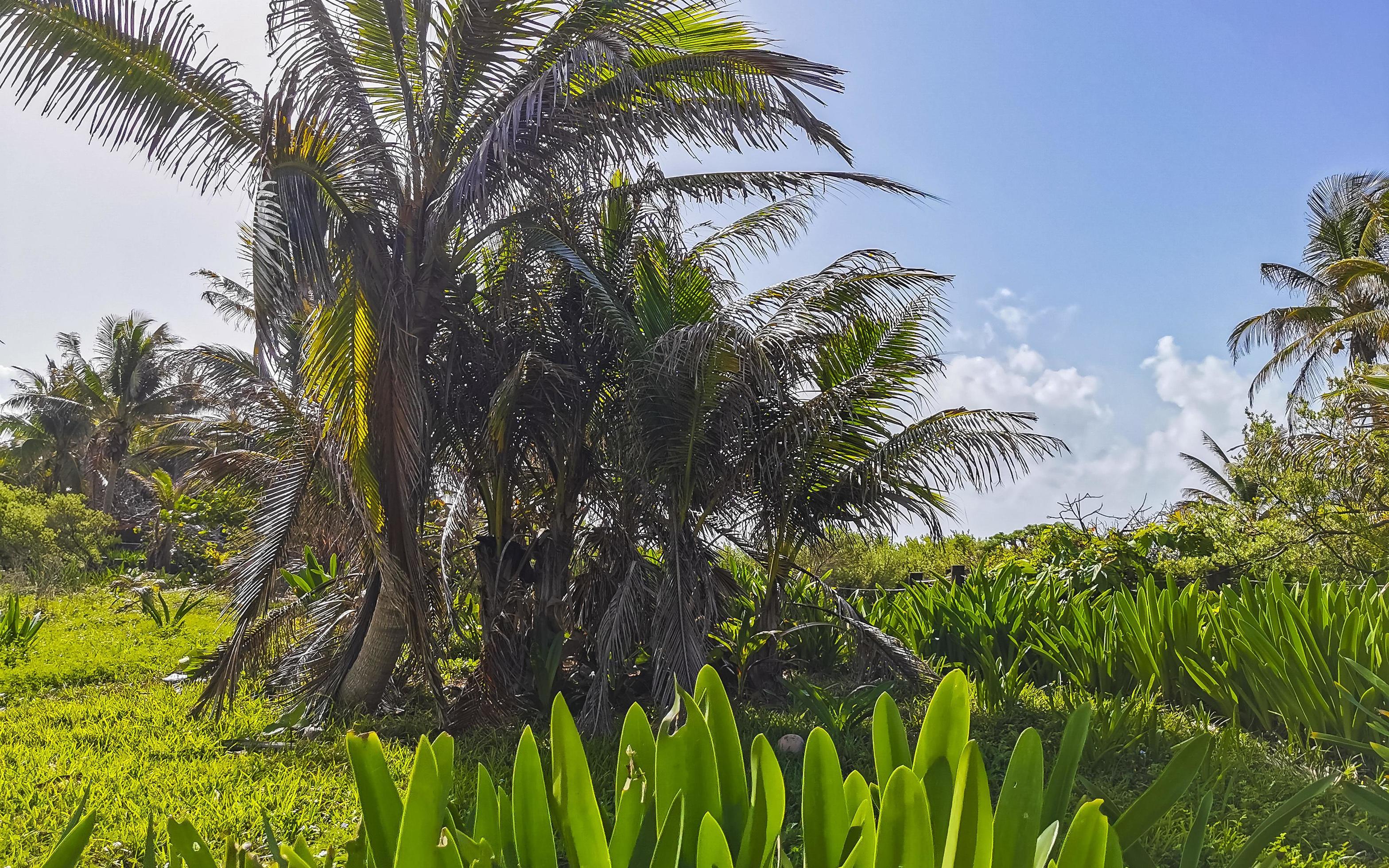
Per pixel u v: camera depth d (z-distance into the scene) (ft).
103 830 13.21
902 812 3.66
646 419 19.89
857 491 22.15
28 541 61.77
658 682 19.42
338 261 18.79
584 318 22.58
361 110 20.54
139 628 37.27
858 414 22.17
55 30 17.42
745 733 18.58
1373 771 14.71
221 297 47.03
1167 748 16.30
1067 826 10.80
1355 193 71.31
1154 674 20.25
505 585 22.36
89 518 73.15
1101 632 23.43
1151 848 11.56
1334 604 18.06
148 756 17.84
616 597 20.39
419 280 20.27
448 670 26.32
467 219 20.57
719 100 20.20
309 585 28.25
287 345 22.84
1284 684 16.33
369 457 19.33
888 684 23.22
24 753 17.62
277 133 17.44
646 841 4.27
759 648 23.54
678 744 4.45
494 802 4.67
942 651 25.98
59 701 23.71
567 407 21.80
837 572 42.04
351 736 4.48
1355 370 37.65
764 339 19.20
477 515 25.07
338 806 14.42
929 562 47.06
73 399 115.24
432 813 3.90
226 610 21.72
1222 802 13.39
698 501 21.58
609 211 23.27
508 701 20.98
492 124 19.15
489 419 19.99
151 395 110.73
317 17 19.49
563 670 23.02
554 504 23.61
